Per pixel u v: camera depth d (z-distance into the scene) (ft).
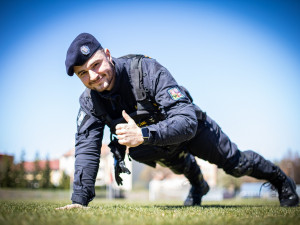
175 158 11.36
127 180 160.56
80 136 9.44
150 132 7.37
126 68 8.73
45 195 83.82
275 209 9.30
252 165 11.55
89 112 9.36
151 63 8.76
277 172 11.98
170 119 7.86
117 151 9.66
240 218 6.25
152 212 7.47
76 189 9.16
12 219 5.41
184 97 8.39
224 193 87.61
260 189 12.63
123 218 5.74
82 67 8.12
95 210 7.73
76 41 8.07
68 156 209.05
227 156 11.10
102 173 125.39
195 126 8.21
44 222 5.10
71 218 5.64
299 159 123.13
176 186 100.07
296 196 12.15
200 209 8.83
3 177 168.86
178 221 5.49
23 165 176.14
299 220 5.78
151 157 10.84
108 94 8.77
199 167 12.91
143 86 8.64
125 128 7.18
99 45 8.26
